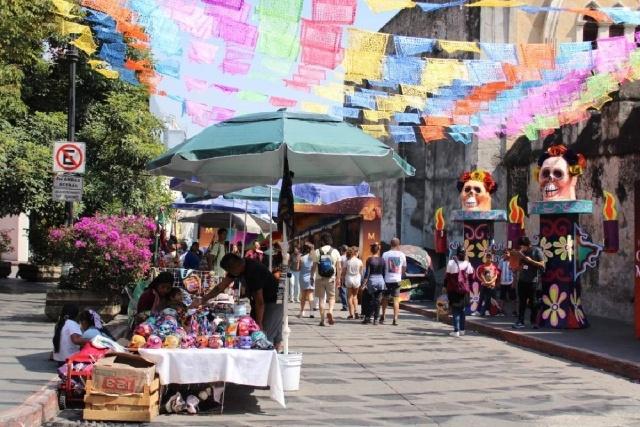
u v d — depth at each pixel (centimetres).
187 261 2120
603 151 1942
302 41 889
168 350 832
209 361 835
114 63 1052
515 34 2464
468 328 1845
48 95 2325
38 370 942
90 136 2262
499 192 2486
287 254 1044
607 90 1423
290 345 1449
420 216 2978
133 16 880
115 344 881
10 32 1435
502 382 1087
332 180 1263
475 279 2047
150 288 1027
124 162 2292
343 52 1002
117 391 789
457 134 1588
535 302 1739
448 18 2669
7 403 757
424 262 2572
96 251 1459
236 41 876
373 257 1916
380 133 1491
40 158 2056
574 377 1144
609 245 1647
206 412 850
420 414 862
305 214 2902
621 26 2388
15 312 1616
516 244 1861
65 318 959
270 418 828
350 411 873
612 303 1914
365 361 1265
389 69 1076
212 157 937
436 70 1106
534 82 1465
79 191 1454
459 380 1098
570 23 2384
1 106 1806
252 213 2347
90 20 1001
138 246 1495
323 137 952
